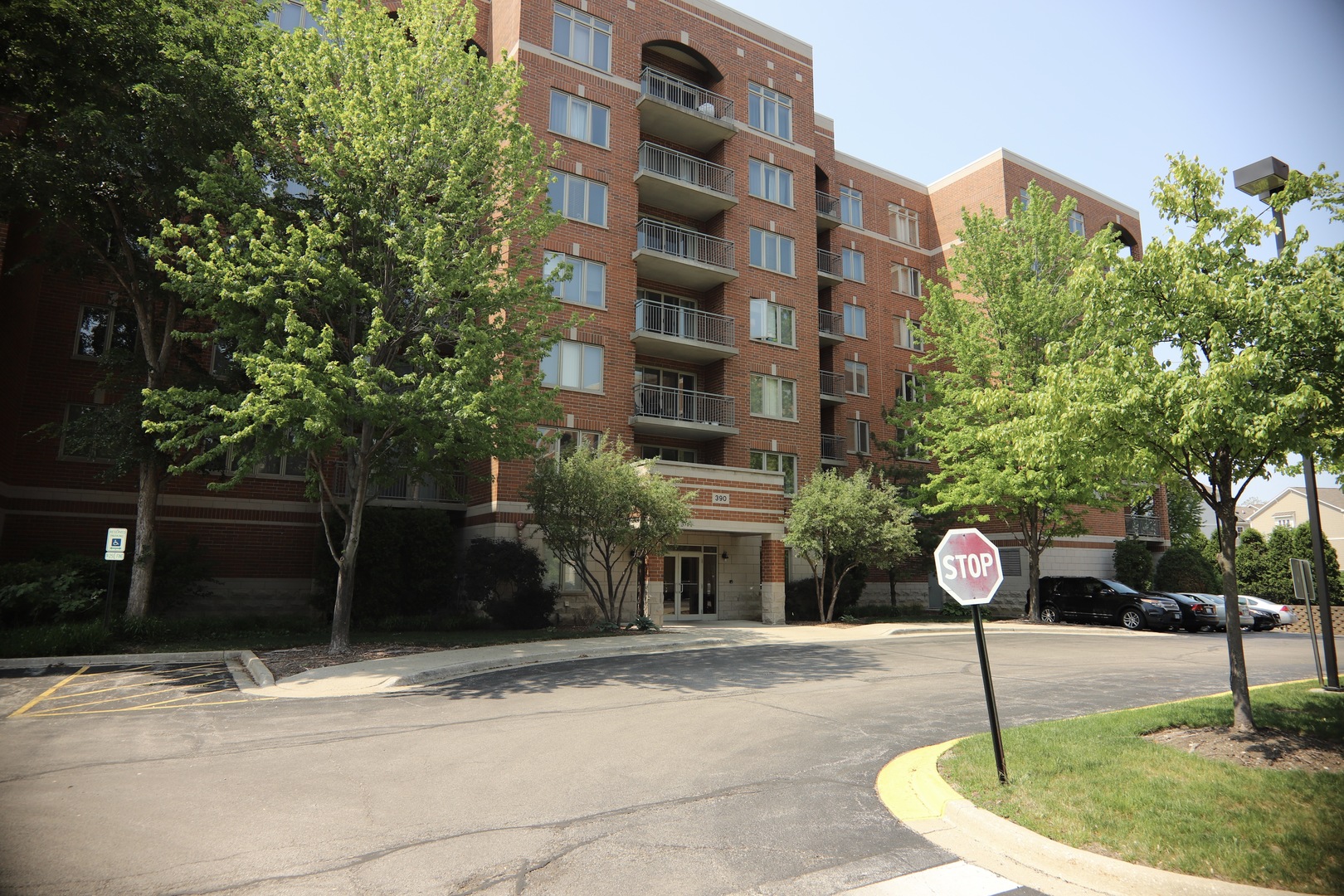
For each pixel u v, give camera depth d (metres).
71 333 20.39
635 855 5.18
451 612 21.53
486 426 14.41
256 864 4.93
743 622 23.86
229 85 15.26
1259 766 6.69
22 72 14.02
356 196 15.14
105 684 12.00
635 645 16.44
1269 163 10.27
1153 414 7.72
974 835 5.58
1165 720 8.34
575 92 25.22
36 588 15.71
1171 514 40.69
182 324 19.92
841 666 14.01
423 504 23.33
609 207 25.25
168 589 19.20
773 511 23.91
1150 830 5.22
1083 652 16.84
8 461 18.98
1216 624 23.94
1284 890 4.41
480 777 6.93
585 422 23.62
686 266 26.16
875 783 6.86
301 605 21.78
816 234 34.00
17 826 5.52
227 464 21.50
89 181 15.13
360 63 15.57
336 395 13.41
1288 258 7.86
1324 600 11.29
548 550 21.94
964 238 26.38
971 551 6.58
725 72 28.94
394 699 10.80
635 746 8.11
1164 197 8.62
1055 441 8.50
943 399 27.30
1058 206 35.69
